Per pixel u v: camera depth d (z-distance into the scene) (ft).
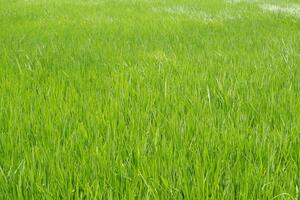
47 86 14.61
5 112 11.60
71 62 18.47
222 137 9.84
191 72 16.06
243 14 38.14
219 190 7.82
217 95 13.11
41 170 8.40
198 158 8.79
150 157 8.92
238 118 10.98
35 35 26.43
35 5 47.37
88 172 8.36
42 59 18.92
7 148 9.44
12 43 23.25
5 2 50.62
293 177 8.16
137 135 9.91
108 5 47.65
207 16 37.11
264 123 10.59
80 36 26.16
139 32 27.71
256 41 24.11
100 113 11.30
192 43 23.75
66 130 10.55
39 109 12.12
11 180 8.09
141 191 7.81
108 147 9.29
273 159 8.68
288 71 16.28
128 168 8.48
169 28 29.43
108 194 7.56
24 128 10.59
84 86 14.69
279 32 27.37
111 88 14.03
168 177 8.13
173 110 11.74
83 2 51.37
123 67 17.37
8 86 14.29
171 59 18.74
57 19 35.24
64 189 7.87
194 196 7.52
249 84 14.40
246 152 9.17
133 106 12.04
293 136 9.93
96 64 18.22
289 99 12.72
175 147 9.30
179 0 53.42
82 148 9.21
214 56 19.77
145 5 47.34
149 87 14.15
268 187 7.85
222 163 8.68
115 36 26.22
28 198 7.79
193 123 10.59
